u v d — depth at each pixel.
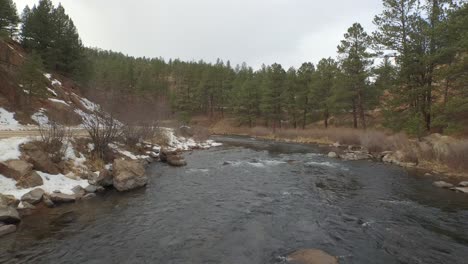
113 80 55.78
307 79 50.47
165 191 13.16
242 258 7.04
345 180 15.58
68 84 37.78
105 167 15.23
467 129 20.91
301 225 9.24
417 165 19.45
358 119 44.56
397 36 25.31
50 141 13.64
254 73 81.94
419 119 22.34
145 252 7.38
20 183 10.55
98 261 6.91
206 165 19.91
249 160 22.33
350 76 35.94
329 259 6.78
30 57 28.38
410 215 10.20
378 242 8.02
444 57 21.88
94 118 18.61
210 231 8.74
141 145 22.25
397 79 24.94
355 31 35.12
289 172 17.69
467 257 7.19
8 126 22.36
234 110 62.28
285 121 58.31
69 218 9.58
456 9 20.73
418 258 7.13
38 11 37.56
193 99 71.25
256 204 11.41
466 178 15.49
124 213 10.22
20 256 7.03
